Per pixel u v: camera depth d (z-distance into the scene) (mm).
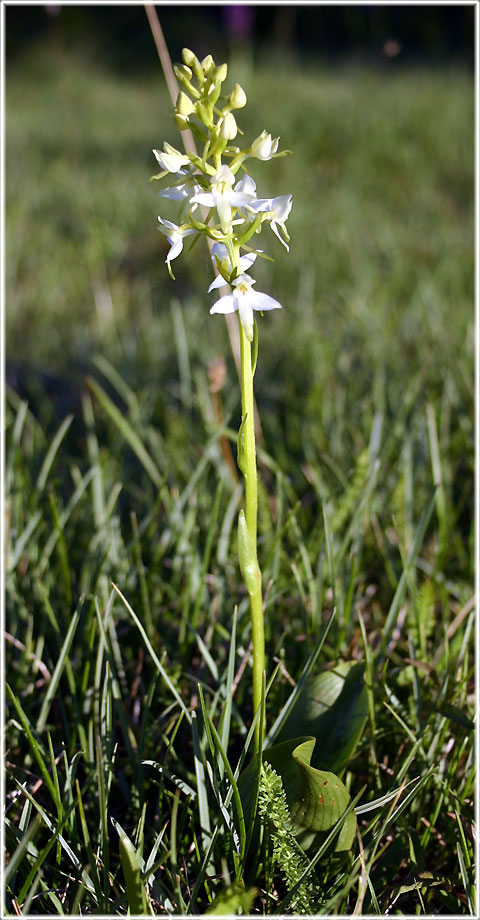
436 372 943
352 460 778
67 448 910
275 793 479
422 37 3496
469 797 534
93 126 2623
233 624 521
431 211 1707
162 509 745
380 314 1118
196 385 954
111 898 504
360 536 650
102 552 644
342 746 511
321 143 2143
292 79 2973
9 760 550
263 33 3828
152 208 1714
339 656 576
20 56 3799
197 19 3354
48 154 2297
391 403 871
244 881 507
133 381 1002
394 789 513
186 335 1107
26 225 1701
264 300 483
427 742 545
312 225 1602
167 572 671
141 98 3117
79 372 1074
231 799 503
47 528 696
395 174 1988
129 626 612
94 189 1882
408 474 691
